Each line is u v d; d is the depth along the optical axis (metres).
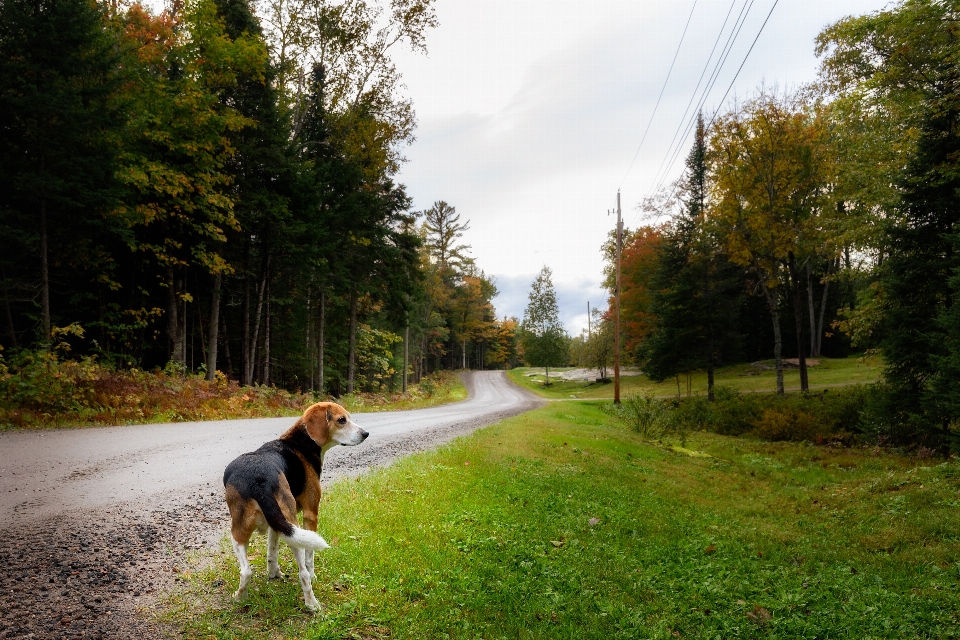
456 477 9.73
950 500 10.00
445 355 94.31
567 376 78.50
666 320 39.12
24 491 7.02
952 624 5.05
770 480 14.09
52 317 19.05
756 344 57.19
